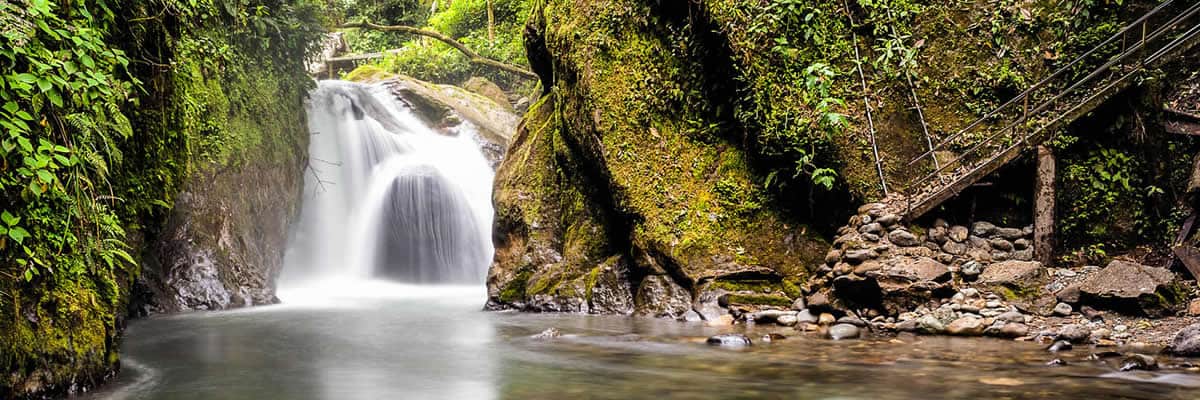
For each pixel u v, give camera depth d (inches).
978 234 378.3
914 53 415.8
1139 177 380.5
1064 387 217.6
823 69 407.5
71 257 221.3
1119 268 322.0
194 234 494.3
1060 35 407.5
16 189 200.2
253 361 299.3
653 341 329.1
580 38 477.1
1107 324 310.0
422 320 437.1
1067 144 380.5
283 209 624.1
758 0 430.6
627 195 447.2
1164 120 374.9
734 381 241.0
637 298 444.1
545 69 587.8
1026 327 312.7
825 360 272.4
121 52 241.0
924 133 409.4
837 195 414.3
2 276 198.5
